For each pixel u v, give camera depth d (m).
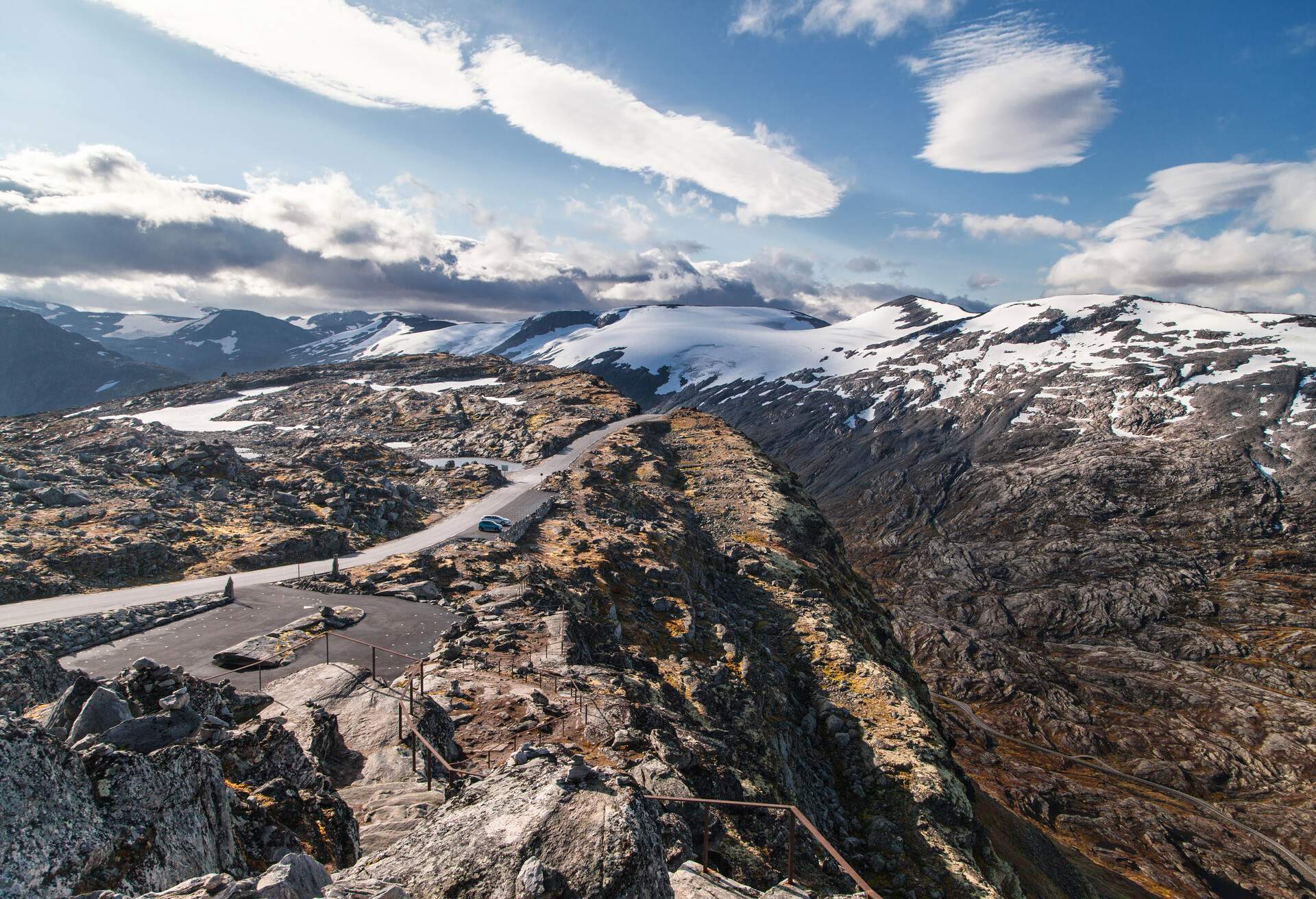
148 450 79.50
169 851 8.60
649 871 8.77
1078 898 78.56
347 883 7.99
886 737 50.00
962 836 42.72
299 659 33.78
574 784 10.48
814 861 24.84
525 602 44.00
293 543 55.22
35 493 56.19
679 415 165.50
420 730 22.44
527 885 8.00
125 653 34.50
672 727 29.22
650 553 67.06
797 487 131.75
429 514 76.38
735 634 56.50
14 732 7.52
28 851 7.08
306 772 14.71
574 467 105.69
